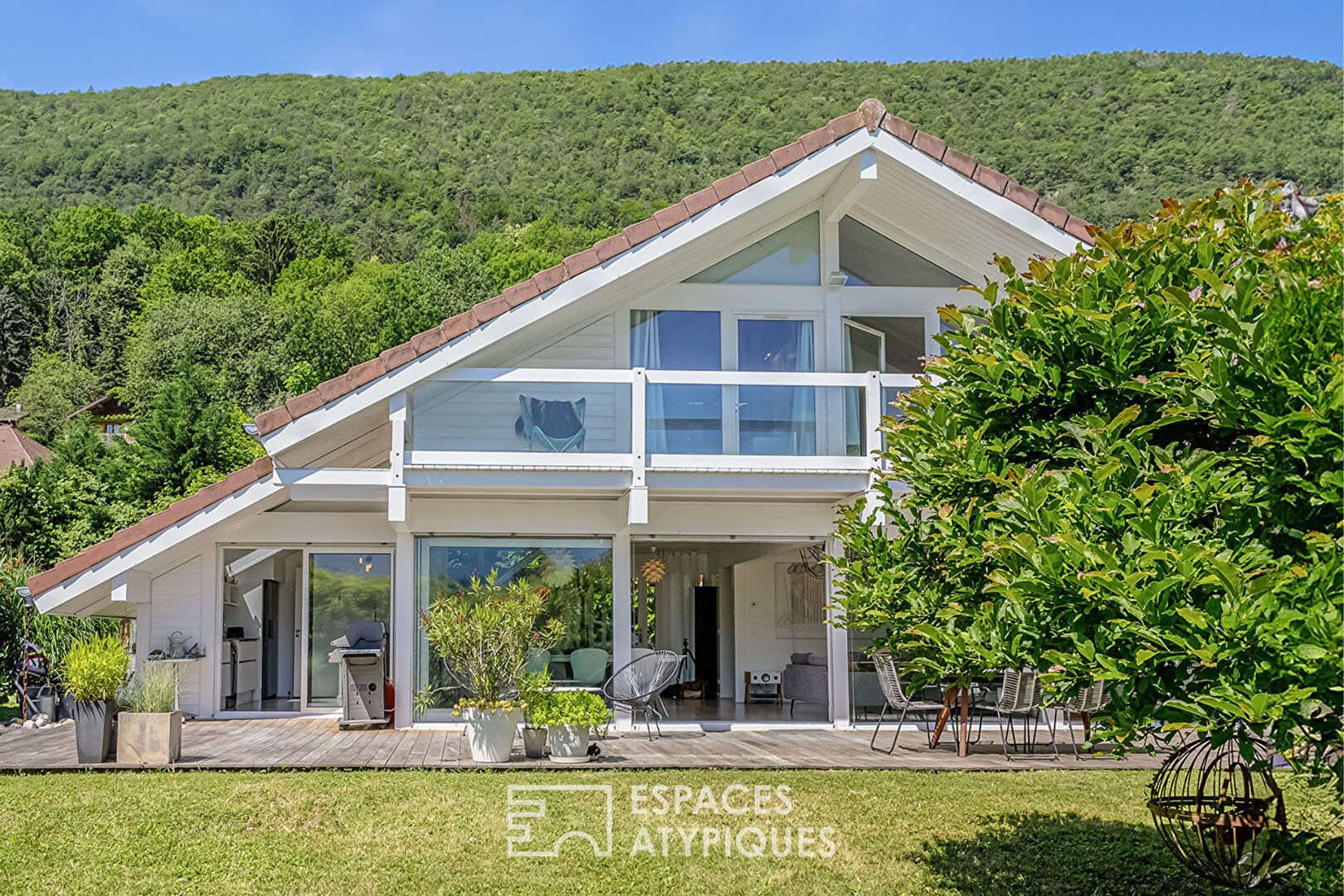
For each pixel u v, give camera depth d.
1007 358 6.23
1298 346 5.08
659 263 14.25
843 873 7.91
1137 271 6.28
